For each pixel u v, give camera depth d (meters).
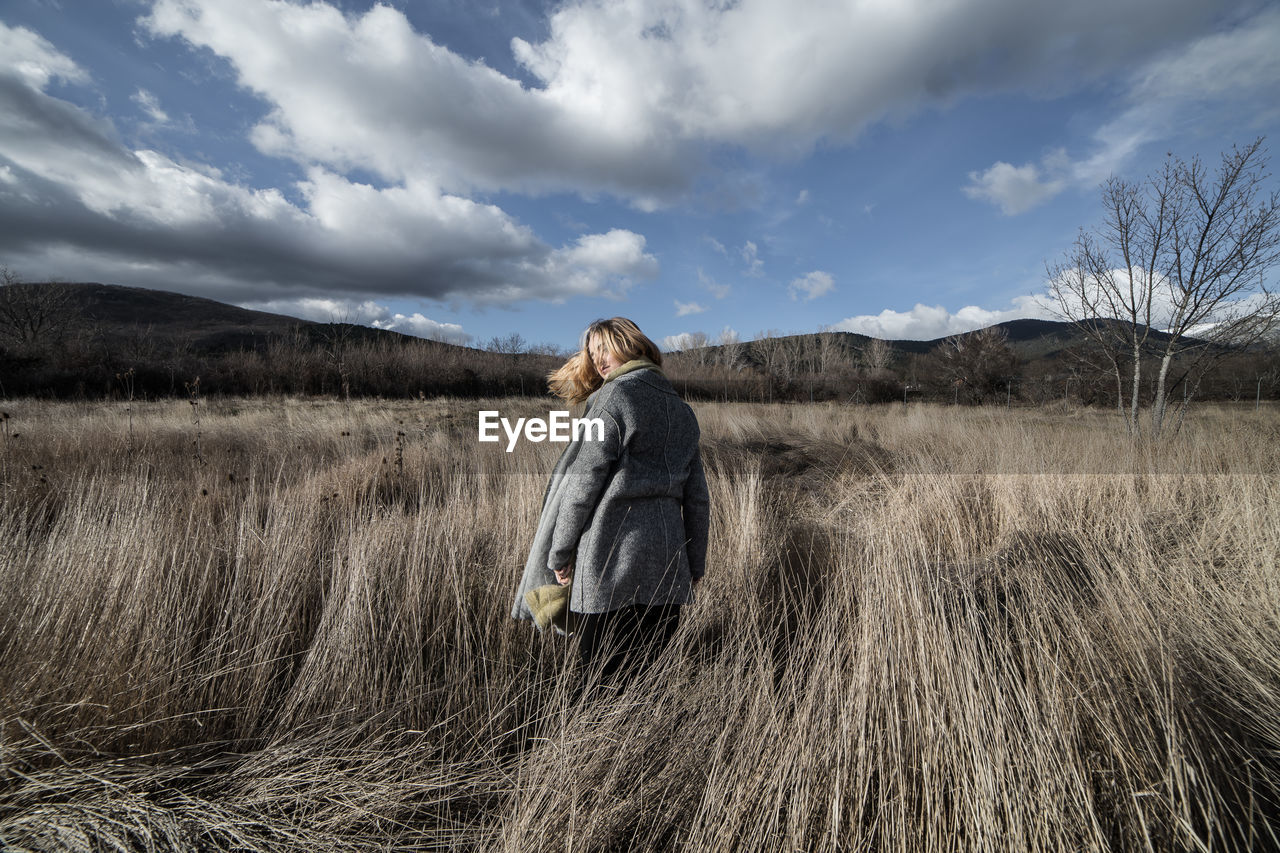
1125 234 7.82
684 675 1.78
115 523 2.63
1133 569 2.46
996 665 1.60
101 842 1.27
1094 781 1.27
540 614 1.70
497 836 1.36
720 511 3.73
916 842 1.19
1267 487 3.84
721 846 1.21
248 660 1.90
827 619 1.94
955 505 4.02
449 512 3.31
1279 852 1.11
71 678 1.65
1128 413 8.36
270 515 3.10
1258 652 1.75
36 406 12.02
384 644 2.06
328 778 1.47
